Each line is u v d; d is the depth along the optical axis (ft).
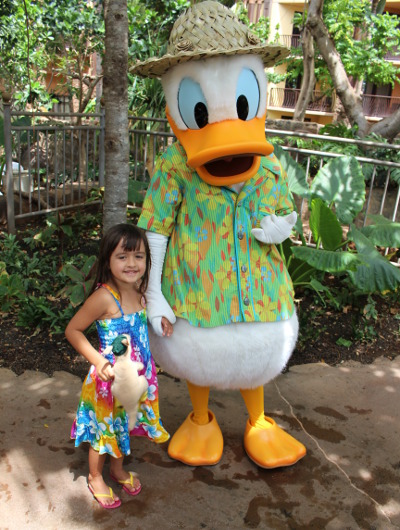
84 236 19.74
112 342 6.78
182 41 6.88
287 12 63.67
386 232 14.49
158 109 27.02
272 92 67.82
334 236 13.88
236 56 6.92
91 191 21.94
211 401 10.39
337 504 7.92
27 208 21.38
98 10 34.73
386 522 7.62
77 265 16.40
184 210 7.57
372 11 46.73
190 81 6.98
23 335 12.58
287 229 7.45
